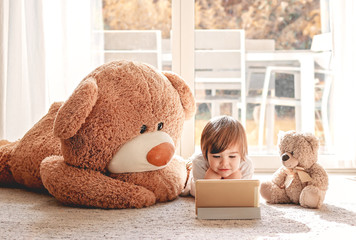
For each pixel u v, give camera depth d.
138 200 1.46
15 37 2.24
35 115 2.24
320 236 1.11
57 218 1.31
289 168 1.53
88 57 2.29
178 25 2.40
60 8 2.25
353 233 1.14
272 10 2.47
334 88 2.38
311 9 2.45
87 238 1.10
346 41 2.30
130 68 1.55
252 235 1.12
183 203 1.54
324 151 2.47
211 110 2.50
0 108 2.26
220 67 2.48
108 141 1.48
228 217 1.30
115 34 2.44
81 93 1.42
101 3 2.31
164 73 1.69
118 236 1.12
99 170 1.52
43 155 1.71
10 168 1.83
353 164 2.32
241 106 2.50
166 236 1.11
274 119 2.50
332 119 2.46
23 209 1.44
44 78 2.24
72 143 1.48
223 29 2.47
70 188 1.45
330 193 1.75
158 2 2.45
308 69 2.47
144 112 1.50
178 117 1.62
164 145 1.51
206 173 1.58
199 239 1.09
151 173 1.55
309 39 2.46
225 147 1.50
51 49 2.27
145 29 2.45
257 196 1.31
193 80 2.42
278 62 2.48
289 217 1.32
